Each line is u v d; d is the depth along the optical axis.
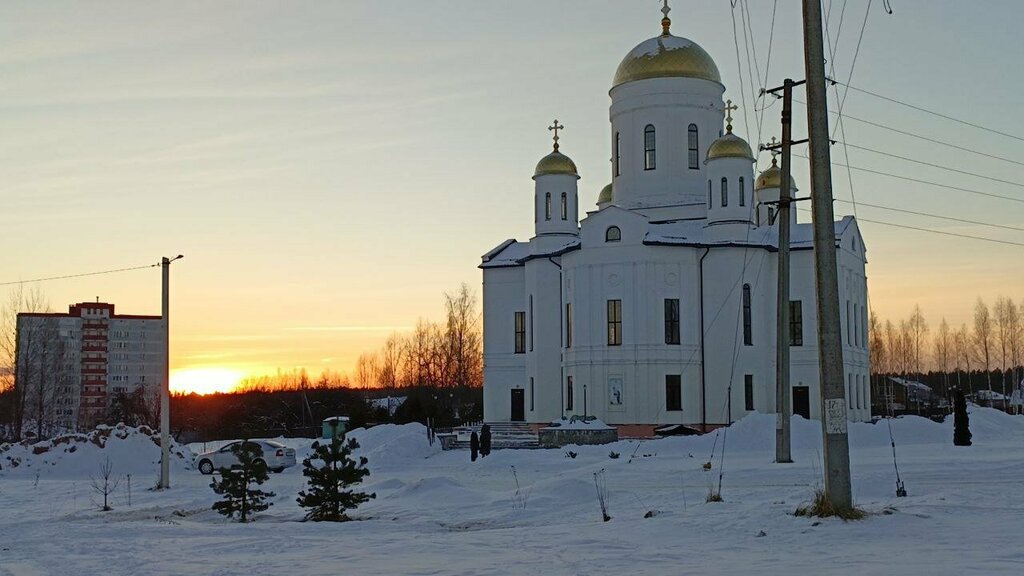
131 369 119.81
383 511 27.41
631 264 60.94
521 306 69.31
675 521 20.34
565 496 27.12
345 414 80.44
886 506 21.38
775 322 62.44
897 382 125.56
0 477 47.22
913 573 13.63
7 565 17.47
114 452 50.25
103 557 18.08
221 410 93.25
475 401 106.00
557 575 14.54
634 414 60.00
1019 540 16.66
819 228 21.17
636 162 68.25
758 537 18.12
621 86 68.94
